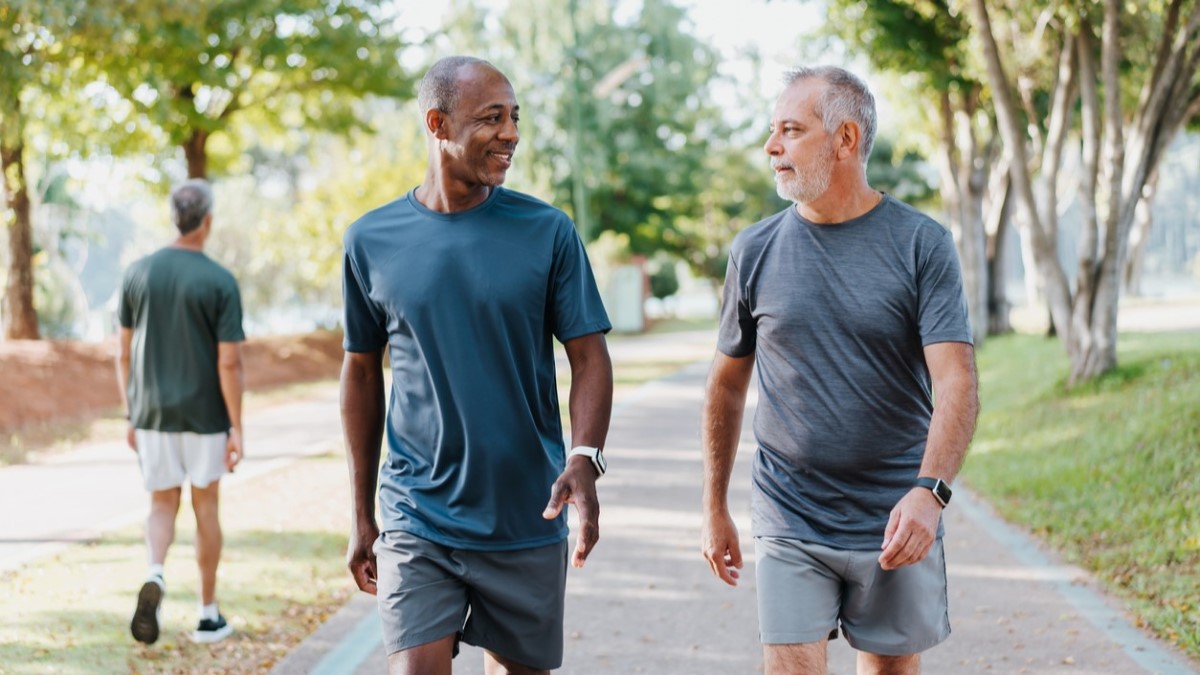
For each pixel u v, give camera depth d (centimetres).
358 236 331
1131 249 3725
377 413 351
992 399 1471
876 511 327
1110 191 1281
